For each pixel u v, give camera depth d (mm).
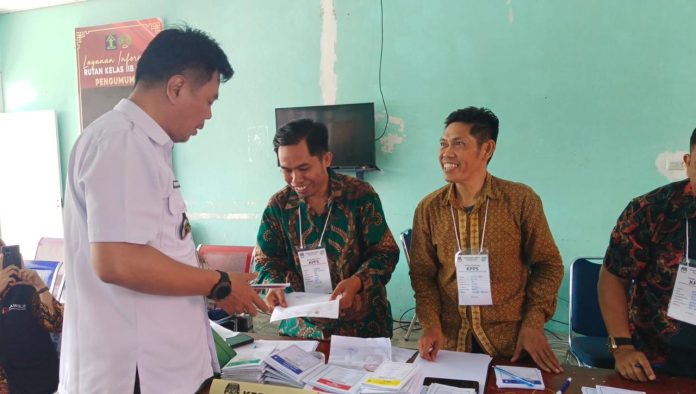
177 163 4648
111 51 4672
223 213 4551
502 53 3617
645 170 3369
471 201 1519
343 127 3938
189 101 1046
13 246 1673
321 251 1676
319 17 4074
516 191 1476
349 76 4039
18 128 4969
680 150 3271
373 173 4043
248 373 1294
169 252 1045
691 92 3211
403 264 4008
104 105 4750
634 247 1325
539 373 1301
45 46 4949
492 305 1480
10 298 1578
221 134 4480
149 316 1016
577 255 3582
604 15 3352
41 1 4723
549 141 3570
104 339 998
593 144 3467
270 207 1774
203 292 1050
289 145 1551
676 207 1252
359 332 1699
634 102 3344
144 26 4562
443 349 1555
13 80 5113
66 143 4996
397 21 3861
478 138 1435
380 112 3982
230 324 2559
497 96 3664
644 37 3279
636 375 1237
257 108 4340
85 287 1016
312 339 1664
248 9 4277
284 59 4219
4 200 5055
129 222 927
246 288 1130
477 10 3646
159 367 1031
